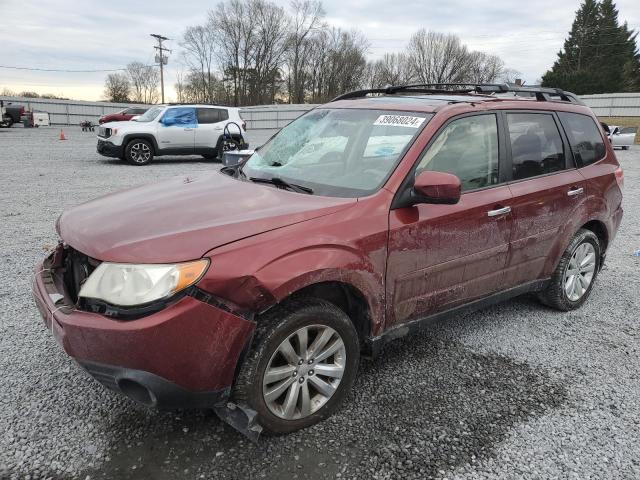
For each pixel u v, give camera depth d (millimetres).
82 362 2451
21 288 4734
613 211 4754
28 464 2512
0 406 2953
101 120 28000
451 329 4242
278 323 2602
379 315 3049
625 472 2605
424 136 3287
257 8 68312
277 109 42562
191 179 3729
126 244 2486
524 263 3982
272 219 2705
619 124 47062
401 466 2596
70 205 8508
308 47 72062
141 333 2281
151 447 2666
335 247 2758
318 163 3547
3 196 9109
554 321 4445
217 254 2441
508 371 3566
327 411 2918
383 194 3047
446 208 3283
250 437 2576
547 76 71438
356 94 4469
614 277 5672
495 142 3748
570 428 2943
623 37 76188
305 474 2518
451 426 2930
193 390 2453
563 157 4305
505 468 2609
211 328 2404
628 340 4113
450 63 81875
